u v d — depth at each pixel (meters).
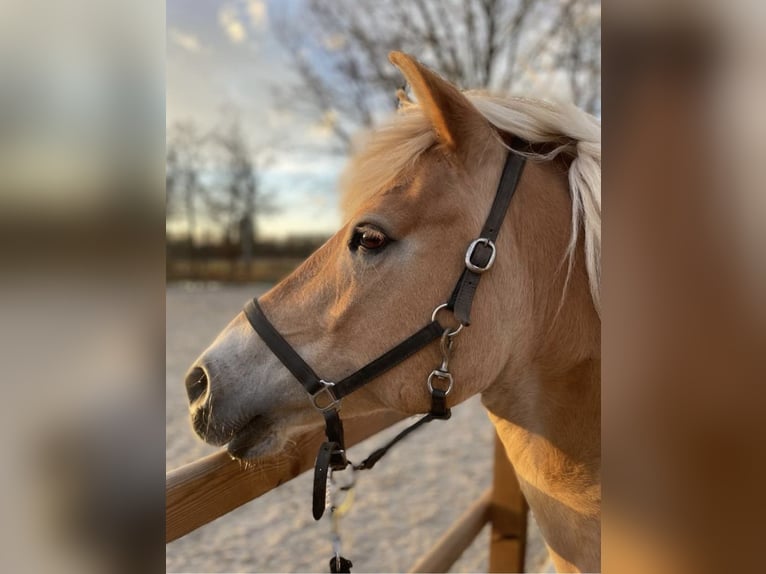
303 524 3.75
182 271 22.83
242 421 1.28
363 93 17.83
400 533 3.58
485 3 15.52
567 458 1.29
